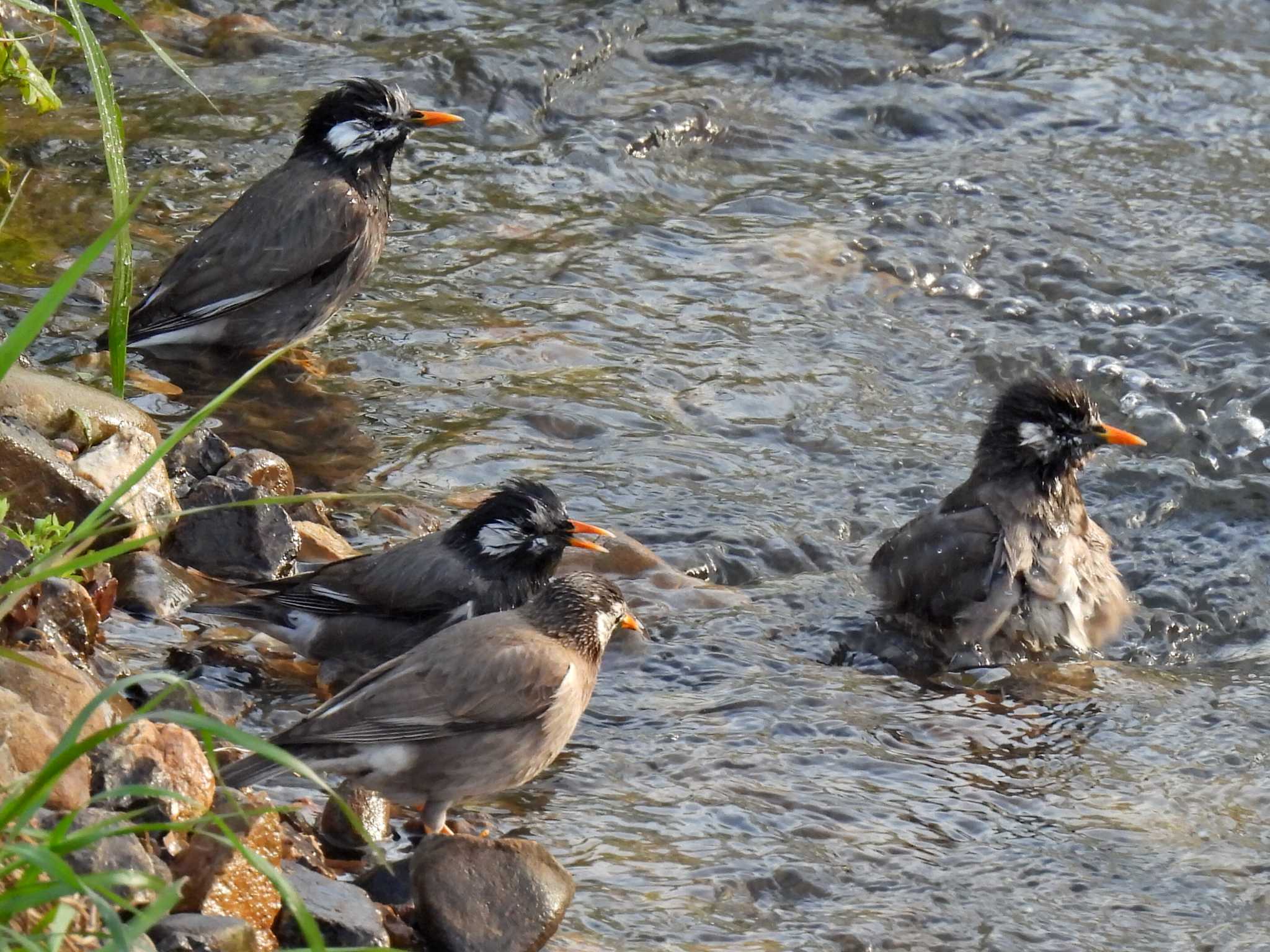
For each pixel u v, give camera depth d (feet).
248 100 68.39
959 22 79.15
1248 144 71.31
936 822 33.55
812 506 47.11
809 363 54.65
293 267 51.24
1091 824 33.83
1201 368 55.72
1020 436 42.16
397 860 30.09
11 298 51.96
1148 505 48.75
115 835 22.24
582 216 63.16
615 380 52.60
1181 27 81.25
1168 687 40.32
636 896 30.09
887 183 67.26
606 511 45.44
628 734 36.29
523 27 75.72
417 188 63.93
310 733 31.22
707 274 59.67
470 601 38.58
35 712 27.43
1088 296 59.77
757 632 41.16
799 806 33.76
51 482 37.09
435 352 53.31
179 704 32.91
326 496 27.12
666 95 72.23
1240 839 33.58
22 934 20.75
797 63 75.41
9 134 63.41
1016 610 41.98
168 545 40.42
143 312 51.24
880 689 39.32
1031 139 71.56
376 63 71.97
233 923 24.86
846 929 29.55
